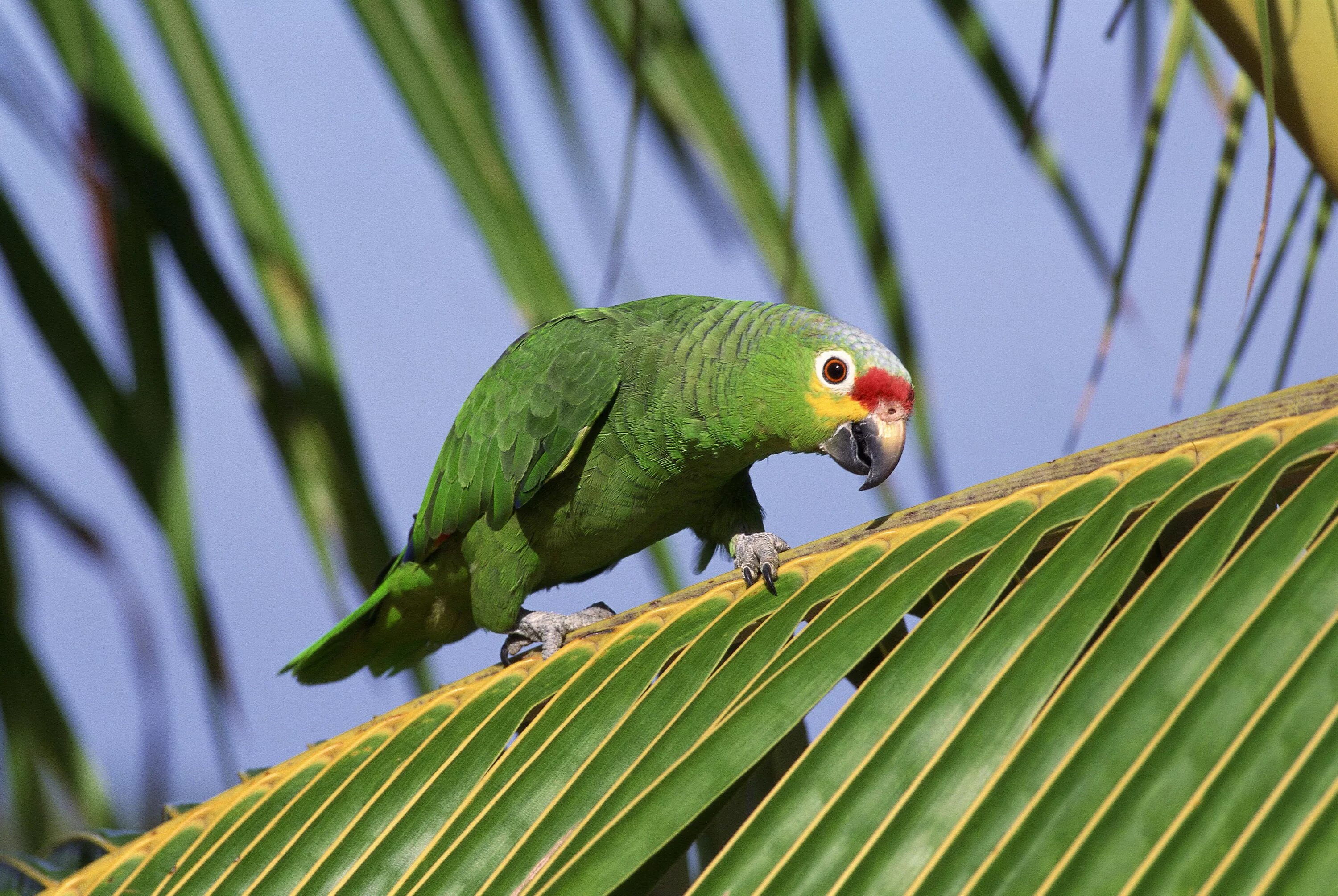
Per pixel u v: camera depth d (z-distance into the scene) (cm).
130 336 589
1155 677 258
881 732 292
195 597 584
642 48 518
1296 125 431
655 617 415
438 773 370
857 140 656
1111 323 539
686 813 292
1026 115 658
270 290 591
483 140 589
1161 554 369
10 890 468
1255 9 398
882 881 254
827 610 356
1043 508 342
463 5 589
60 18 579
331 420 597
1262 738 231
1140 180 539
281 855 374
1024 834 242
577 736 355
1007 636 295
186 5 582
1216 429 355
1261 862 214
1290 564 269
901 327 681
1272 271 538
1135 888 222
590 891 280
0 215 592
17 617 633
